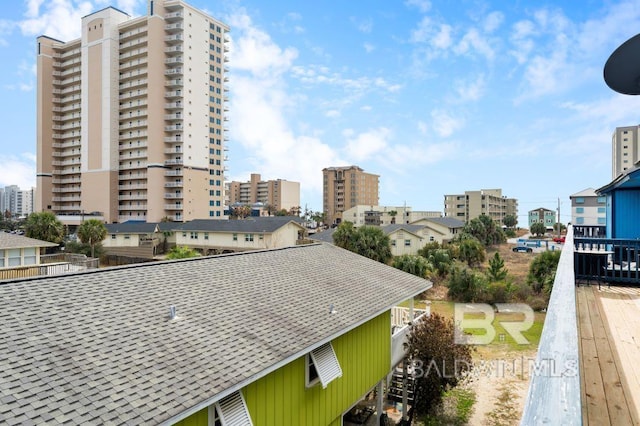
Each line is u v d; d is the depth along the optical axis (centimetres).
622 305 670
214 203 7275
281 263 1133
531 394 160
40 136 7788
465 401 1247
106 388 465
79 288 709
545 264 2400
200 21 6969
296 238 4675
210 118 7200
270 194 13962
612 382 374
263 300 837
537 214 10644
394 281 1212
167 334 616
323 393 845
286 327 736
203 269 947
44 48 7800
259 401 676
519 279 2811
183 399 482
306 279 1036
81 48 7419
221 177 7431
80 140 7775
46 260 2495
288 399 746
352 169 11519
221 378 541
